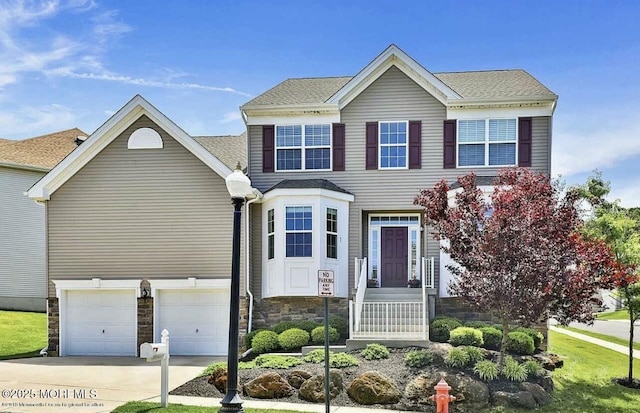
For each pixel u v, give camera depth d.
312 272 20.89
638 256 16.91
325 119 22.66
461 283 15.22
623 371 18.12
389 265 22.67
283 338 18.59
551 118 21.52
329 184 21.97
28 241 32.22
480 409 13.73
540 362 17.33
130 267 21.42
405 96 22.36
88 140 21.50
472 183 15.95
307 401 14.15
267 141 22.83
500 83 23.39
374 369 15.38
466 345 17.28
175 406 12.83
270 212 21.72
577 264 14.76
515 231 14.28
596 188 33.00
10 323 26.95
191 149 21.41
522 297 14.23
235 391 9.99
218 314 21.14
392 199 22.16
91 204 21.72
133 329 21.33
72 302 21.70
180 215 21.41
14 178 32.00
